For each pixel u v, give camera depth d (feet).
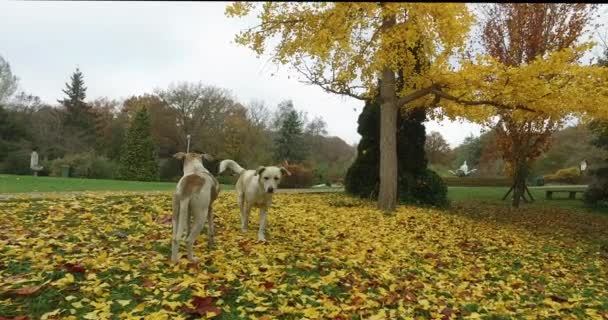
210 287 15.81
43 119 155.84
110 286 15.12
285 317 14.26
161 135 158.10
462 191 91.61
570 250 31.96
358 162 52.85
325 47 30.86
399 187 50.34
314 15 32.19
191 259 18.42
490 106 43.01
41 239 19.66
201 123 164.14
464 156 211.20
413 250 26.00
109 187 48.91
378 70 36.19
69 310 13.19
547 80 36.22
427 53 37.96
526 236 36.09
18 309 13.03
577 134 146.10
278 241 24.25
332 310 14.96
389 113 41.27
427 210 44.86
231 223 28.07
